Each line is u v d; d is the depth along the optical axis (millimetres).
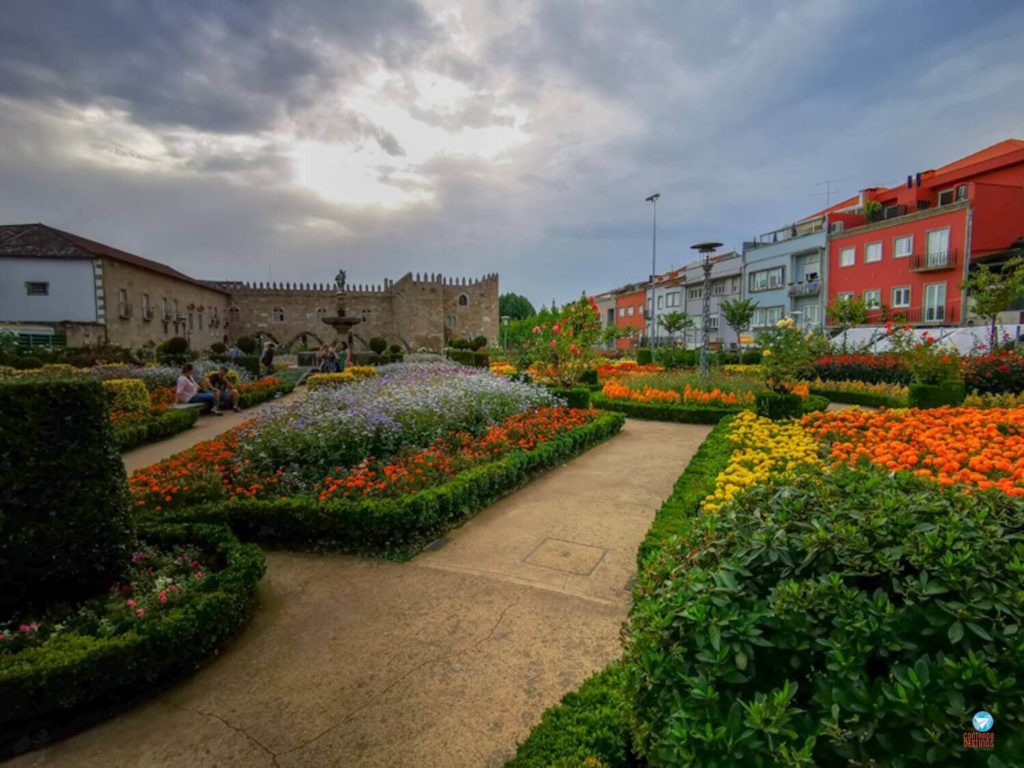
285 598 3559
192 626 2775
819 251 33094
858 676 1307
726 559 1754
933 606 1358
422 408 7098
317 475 5445
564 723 2092
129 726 2465
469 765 2162
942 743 1182
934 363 9594
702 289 45906
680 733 1333
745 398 10625
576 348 11875
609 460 7074
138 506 4594
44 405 3043
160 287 36656
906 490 1991
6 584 2973
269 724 2439
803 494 1981
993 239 24859
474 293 59938
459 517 4863
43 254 28422
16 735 2395
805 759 1198
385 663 2842
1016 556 1436
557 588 3557
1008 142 30594
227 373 16969
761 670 1506
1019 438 5125
